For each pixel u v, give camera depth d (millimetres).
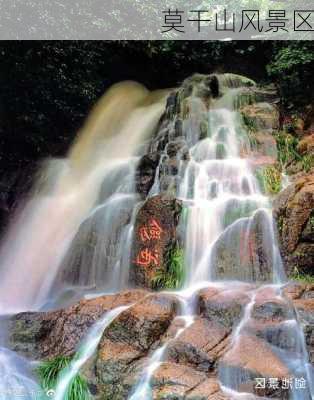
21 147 11734
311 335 5457
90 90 12039
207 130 10531
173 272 7523
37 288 8977
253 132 10312
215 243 7605
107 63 13680
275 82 11969
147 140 11891
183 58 14281
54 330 6645
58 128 12219
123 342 5793
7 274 9773
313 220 7227
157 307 6148
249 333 5645
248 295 6270
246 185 8719
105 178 10422
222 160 9453
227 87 11953
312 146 9758
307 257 7211
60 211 10344
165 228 7730
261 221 7523
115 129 12875
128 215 8492
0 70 10078
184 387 4980
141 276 7535
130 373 5418
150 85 14758
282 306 5793
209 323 5887
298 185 7727
